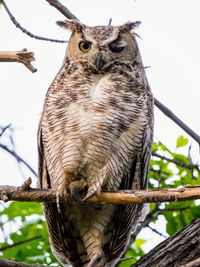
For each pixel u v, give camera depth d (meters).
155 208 13.44
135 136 11.13
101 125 10.93
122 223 11.49
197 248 9.21
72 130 10.95
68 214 11.42
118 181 11.26
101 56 11.75
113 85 11.17
